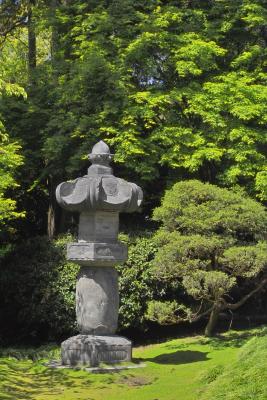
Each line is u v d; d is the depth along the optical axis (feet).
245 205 34.32
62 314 38.58
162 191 43.73
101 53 42.11
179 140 39.91
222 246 33.45
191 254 33.81
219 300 34.63
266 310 45.75
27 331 42.39
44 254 40.27
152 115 39.65
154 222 45.19
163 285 38.83
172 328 42.63
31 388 26.78
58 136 39.96
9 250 44.96
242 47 45.91
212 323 37.58
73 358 30.66
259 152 42.09
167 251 33.12
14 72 47.62
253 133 39.70
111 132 39.86
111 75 40.32
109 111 39.47
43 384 27.55
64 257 39.42
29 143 44.11
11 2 50.06
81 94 41.50
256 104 40.04
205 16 45.01
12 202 34.04
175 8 44.21
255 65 44.14
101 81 40.55
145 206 45.93
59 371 29.73
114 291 31.40
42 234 50.39
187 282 32.68
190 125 42.63
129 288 37.99
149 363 31.32
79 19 44.29
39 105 43.42
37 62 62.13
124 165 42.16
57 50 46.32
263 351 18.39
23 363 33.17
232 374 17.61
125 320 38.01
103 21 42.83
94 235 30.99
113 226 31.50
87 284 31.07
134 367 30.01
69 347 30.86
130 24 45.24
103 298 30.96
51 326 39.19
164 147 41.55
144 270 38.32
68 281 38.52
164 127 40.50
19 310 41.93
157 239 34.50
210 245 32.76
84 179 30.53
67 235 42.16
